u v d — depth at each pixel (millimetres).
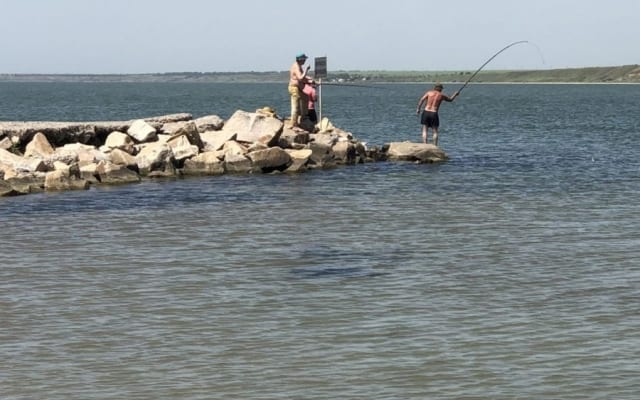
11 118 79625
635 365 11961
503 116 83500
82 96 171625
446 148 44625
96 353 12633
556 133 57344
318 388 11320
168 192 27734
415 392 11172
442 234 20797
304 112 37812
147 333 13453
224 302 15039
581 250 18891
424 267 17438
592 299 15039
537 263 17703
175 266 17656
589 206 24844
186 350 12703
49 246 19562
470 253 18703
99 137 34594
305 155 33562
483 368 11922
